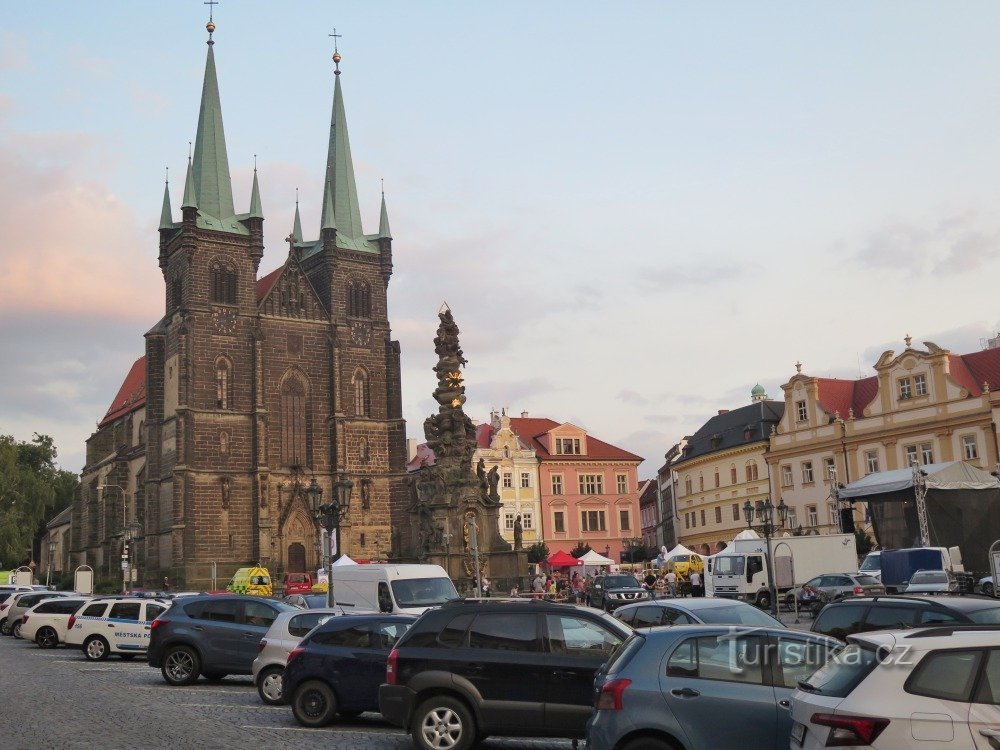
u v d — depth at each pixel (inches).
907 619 807.1
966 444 3408.0
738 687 573.9
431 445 2672.2
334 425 4980.3
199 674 1244.5
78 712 972.6
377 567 1382.9
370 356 5201.8
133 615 1646.2
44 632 1941.4
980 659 460.8
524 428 5472.4
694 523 5068.9
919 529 2193.7
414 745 779.4
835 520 3565.5
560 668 721.0
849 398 4055.1
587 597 2684.5
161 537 4734.3
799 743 489.1
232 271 4911.4
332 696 906.1
